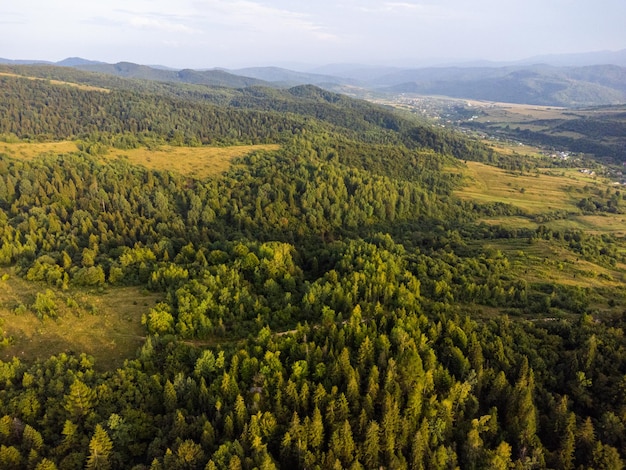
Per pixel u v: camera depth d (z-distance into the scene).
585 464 67.62
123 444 64.50
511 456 69.19
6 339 84.50
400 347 79.38
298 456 61.44
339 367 73.81
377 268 117.81
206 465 57.06
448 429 69.69
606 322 101.38
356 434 65.88
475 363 82.44
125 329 93.94
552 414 73.81
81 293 107.69
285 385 70.50
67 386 71.06
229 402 69.88
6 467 59.50
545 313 113.06
